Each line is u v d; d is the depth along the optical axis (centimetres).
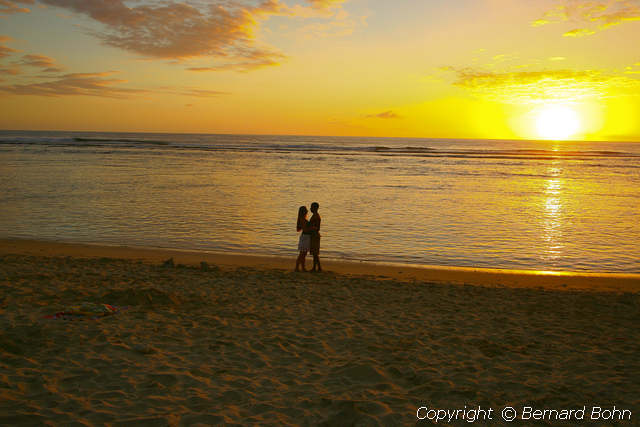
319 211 1989
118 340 548
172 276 951
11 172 3388
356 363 499
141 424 350
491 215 1930
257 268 1095
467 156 6862
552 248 1378
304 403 402
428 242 1442
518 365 515
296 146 9631
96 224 1655
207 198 2314
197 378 449
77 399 390
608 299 856
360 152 7562
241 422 362
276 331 619
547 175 3922
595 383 465
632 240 1491
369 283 955
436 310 760
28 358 479
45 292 764
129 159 5012
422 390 438
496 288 937
